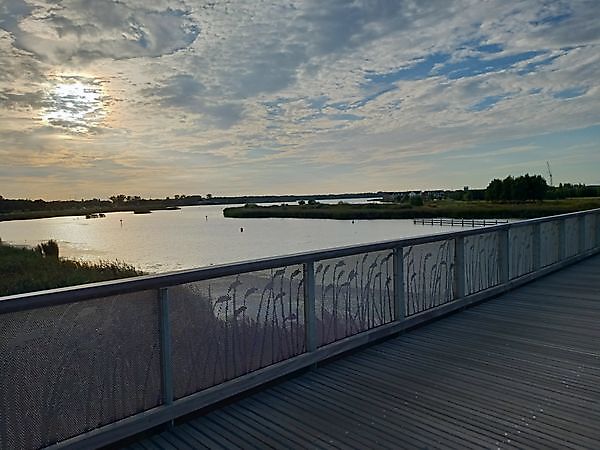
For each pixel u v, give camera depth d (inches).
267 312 119.3
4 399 75.3
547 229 279.3
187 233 2128.4
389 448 86.7
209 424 98.0
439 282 185.5
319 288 134.8
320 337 134.7
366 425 96.0
